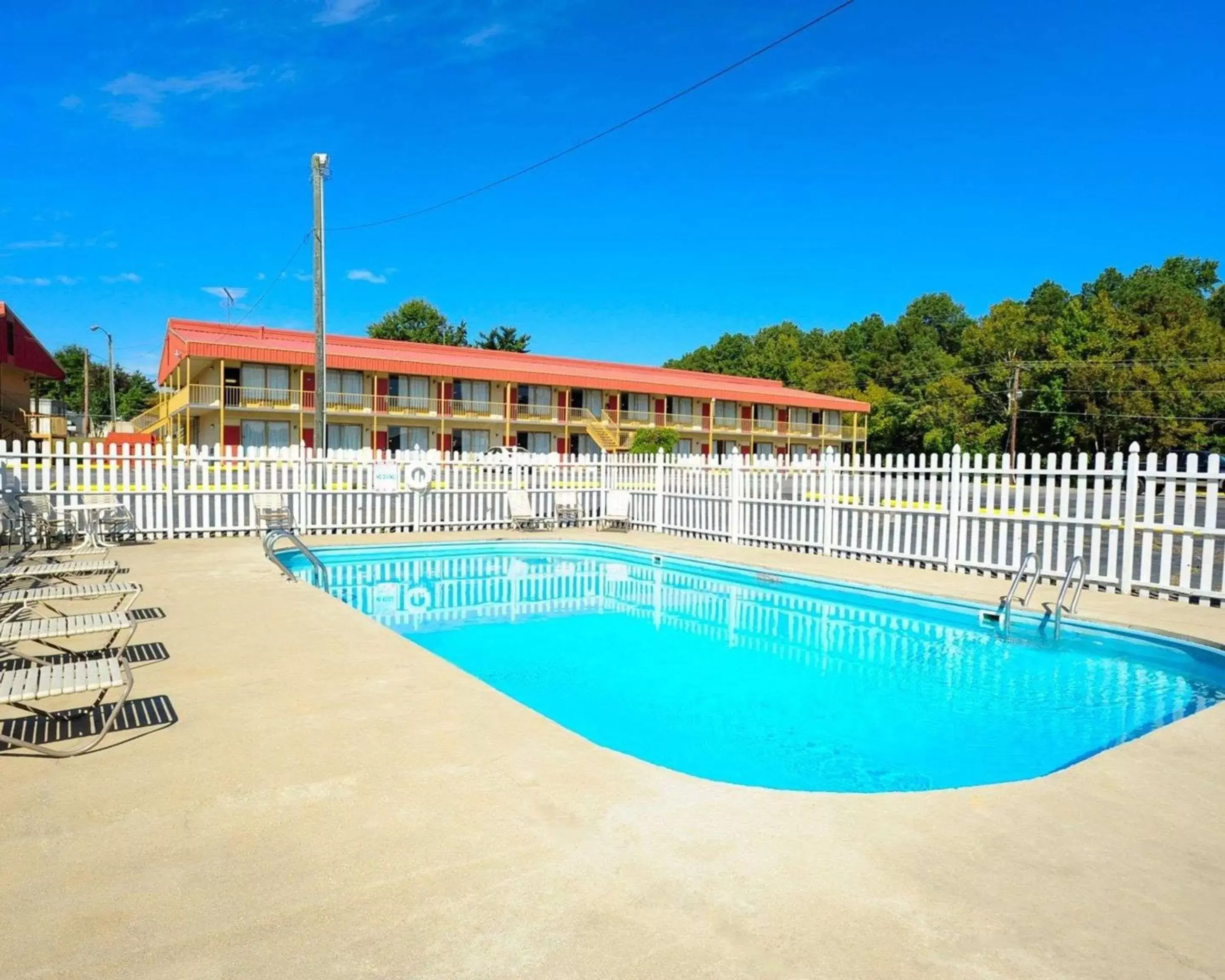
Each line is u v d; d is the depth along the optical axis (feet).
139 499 46.78
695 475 52.70
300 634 22.97
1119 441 176.45
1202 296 249.14
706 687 23.52
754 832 10.91
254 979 7.60
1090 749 18.63
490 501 57.26
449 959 7.95
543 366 164.14
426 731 14.87
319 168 70.38
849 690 23.13
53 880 9.43
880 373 271.69
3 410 111.45
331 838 10.57
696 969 7.83
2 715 15.67
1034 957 8.12
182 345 122.31
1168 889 9.57
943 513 37.58
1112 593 31.30
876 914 8.88
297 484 51.03
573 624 31.96
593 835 10.72
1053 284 272.10
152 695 17.01
